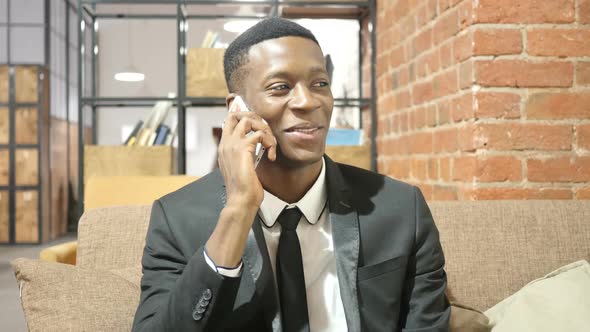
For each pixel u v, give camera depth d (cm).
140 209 156
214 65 376
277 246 106
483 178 190
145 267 107
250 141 96
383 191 113
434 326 106
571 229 153
